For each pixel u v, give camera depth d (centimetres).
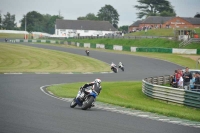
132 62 14588
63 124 2902
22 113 3369
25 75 8994
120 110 3956
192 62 14788
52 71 10831
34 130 2625
